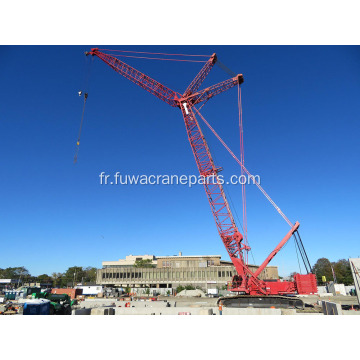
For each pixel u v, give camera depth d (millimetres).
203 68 47312
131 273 95375
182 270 92312
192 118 49281
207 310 24859
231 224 44969
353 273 30766
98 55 49438
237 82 46906
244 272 43188
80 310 22812
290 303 38500
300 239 42094
